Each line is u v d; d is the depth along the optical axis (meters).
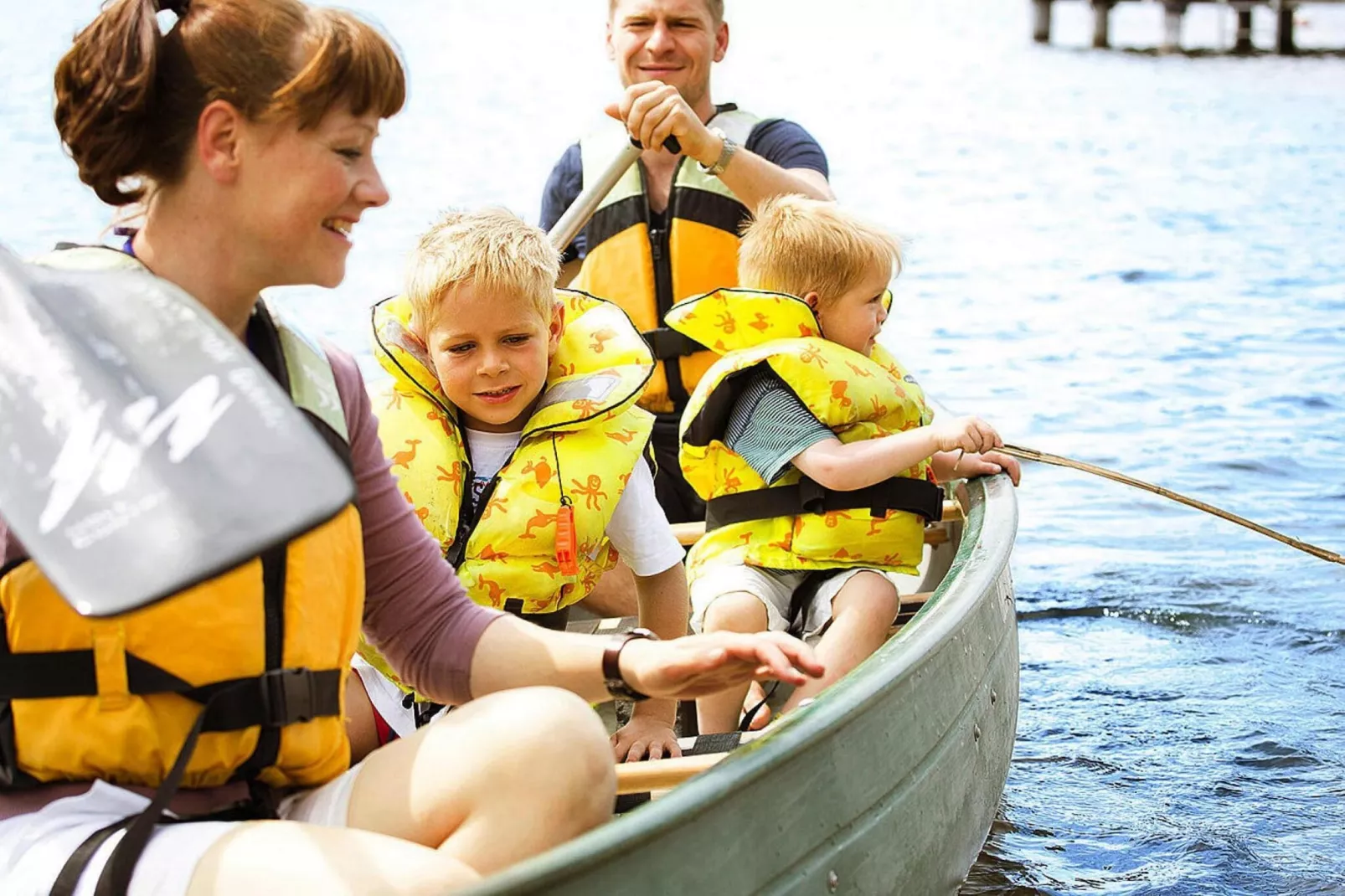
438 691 1.64
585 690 1.57
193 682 1.36
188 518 1.13
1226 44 21.08
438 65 15.59
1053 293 7.46
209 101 1.39
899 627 2.86
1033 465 4.92
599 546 2.30
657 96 2.93
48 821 1.34
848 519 2.57
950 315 7.08
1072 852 2.63
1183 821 2.74
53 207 8.51
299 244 1.44
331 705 1.46
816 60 18.14
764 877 1.54
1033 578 4.00
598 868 1.31
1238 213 9.38
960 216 9.50
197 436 1.18
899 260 2.78
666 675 1.52
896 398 2.66
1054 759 3.00
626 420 2.33
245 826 1.32
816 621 2.59
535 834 1.37
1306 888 2.49
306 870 1.27
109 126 1.40
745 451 2.58
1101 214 9.45
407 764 1.42
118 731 1.34
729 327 2.66
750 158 3.02
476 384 2.24
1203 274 7.79
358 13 1.44
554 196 3.38
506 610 2.25
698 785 1.43
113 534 1.13
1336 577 3.96
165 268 1.45
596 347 2.36
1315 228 8.89
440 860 1.29
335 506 1.15
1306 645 3.56
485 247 2.20
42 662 1.33
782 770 1.57
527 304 2.22
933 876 2.01
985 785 2.31
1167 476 4.77
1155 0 19.89
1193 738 3.09
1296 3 19.45
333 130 1.41
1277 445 5.04
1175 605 3.80
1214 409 5.47
